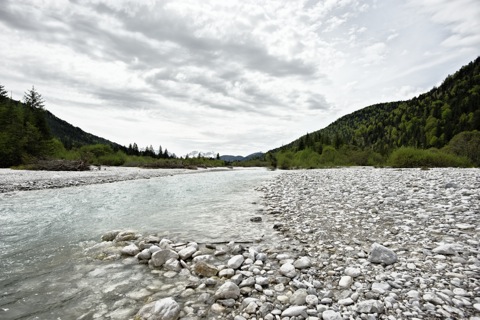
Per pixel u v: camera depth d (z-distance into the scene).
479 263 4.18
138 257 5.17
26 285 4.04
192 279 4.23
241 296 3.64
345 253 5.09
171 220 8.41
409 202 8.88
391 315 2.99
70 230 7.37
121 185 19.62
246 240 6.19
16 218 8.86
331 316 2.98
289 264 4.49
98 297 3.67
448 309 3.02
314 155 55.94
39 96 53.34
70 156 50.38
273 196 12.78
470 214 6.93
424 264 4.32
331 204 9.71
